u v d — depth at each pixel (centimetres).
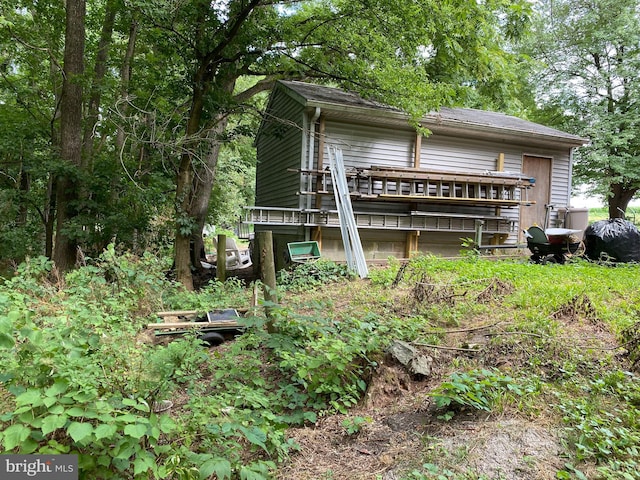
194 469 185
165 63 905
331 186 905
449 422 253
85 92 875
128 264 542
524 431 230
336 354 306
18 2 863
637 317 389
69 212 801
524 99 1856
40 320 348
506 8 1323
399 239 977
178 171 835
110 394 194
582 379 283
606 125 1520
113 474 176
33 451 162
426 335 370
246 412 245
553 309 421
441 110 1090
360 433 261
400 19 823
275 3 804
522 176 960
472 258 747
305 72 1023
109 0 787
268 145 1234
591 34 1595
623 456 205
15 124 911
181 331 436
